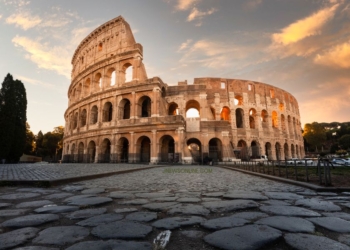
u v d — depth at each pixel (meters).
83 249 3.03
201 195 7.51
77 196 7.31
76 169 21.59
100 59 52.88
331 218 4.52
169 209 5.41
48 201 6.54
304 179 11.33
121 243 3.25
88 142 48.69
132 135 42.22
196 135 43.91
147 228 3.93
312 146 99.50
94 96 49.81
